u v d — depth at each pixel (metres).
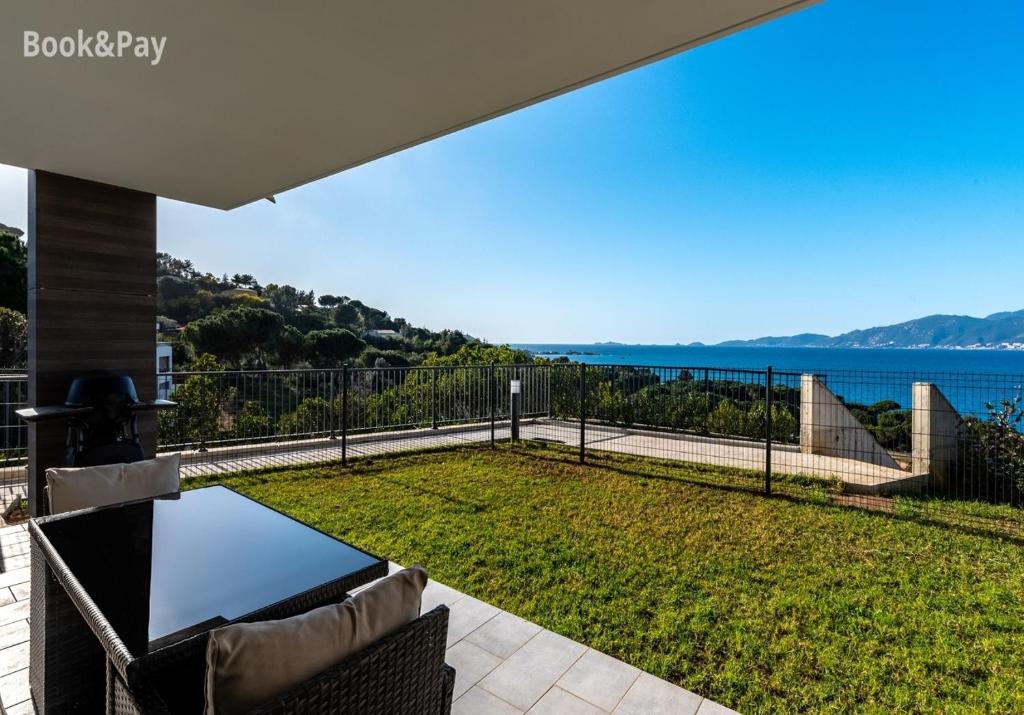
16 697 1.84
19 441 4.85
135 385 4.07
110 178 3.75
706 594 2.85
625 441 7.25
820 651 2.33
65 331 3.71
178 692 1.17
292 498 4.57
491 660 2.19
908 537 3.75
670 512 4.25
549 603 2.73
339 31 1.91
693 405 7.07
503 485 5.06
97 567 1.64
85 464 3.31
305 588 1.55
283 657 0.86
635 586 2.93
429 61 2.15
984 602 2.79
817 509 4.37
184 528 2.00
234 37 1.94
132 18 1.80
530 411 8.80
